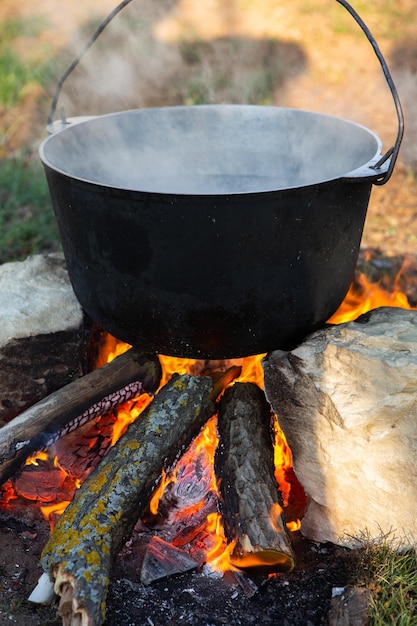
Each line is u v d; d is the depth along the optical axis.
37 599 1.56
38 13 5.55
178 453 1.76
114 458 1.69
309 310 1.77
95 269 1.74
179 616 1.61
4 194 3.54
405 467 1.61
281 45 5.02
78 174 1.99
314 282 1.73
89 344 2.02
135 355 1.93
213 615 1.61
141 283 1.67
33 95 4.55
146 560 1.70
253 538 1.56
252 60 4.88
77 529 1.55
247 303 1.67
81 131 1.99
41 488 1.92
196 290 1.64
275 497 1.66
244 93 4.51
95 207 1.62
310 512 1.78
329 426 1.67
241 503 1.63
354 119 4.22
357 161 1.91
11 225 3.26
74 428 1.86
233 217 1.54
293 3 5.42
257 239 1.58
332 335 1.74
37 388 1.94
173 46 5.10
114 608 1.61
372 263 2.92
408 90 4.48
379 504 1.66
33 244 3.12
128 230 1.61
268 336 1.75
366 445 1.63
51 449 1.97
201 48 5.04
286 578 1.70
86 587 1.46
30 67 4.79
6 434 1.73
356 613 1.57
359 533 1.72
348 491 1.69
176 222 1.55
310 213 1.60
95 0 5.74
